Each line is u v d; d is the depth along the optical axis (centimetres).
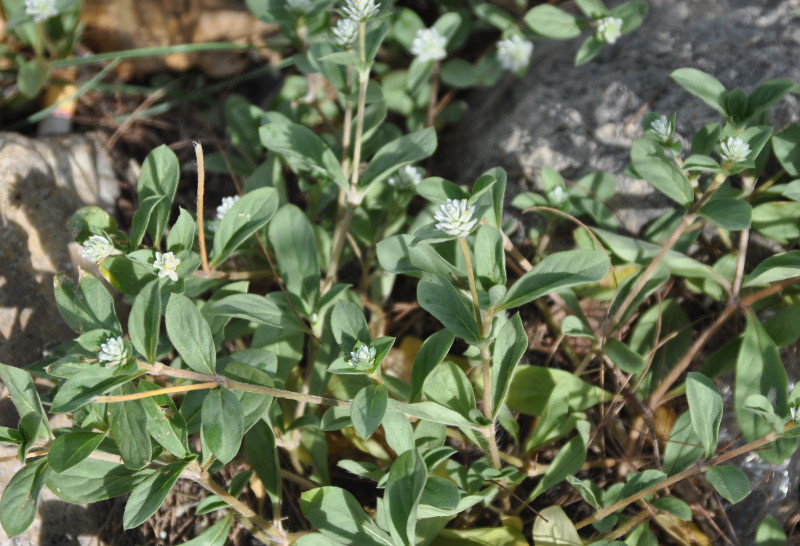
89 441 53
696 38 67
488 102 70
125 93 73
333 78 62
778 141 61
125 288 57
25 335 62
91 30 73
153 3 73
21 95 72
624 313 60
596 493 58
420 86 68
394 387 60
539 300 65
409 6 74
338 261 63
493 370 55
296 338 60
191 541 56
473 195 53
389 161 60
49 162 65
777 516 60
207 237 62
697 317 64
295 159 61
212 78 74
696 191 59
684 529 60
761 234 61
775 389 58
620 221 65
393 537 53
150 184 57
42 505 60
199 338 54
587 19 71
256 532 58
